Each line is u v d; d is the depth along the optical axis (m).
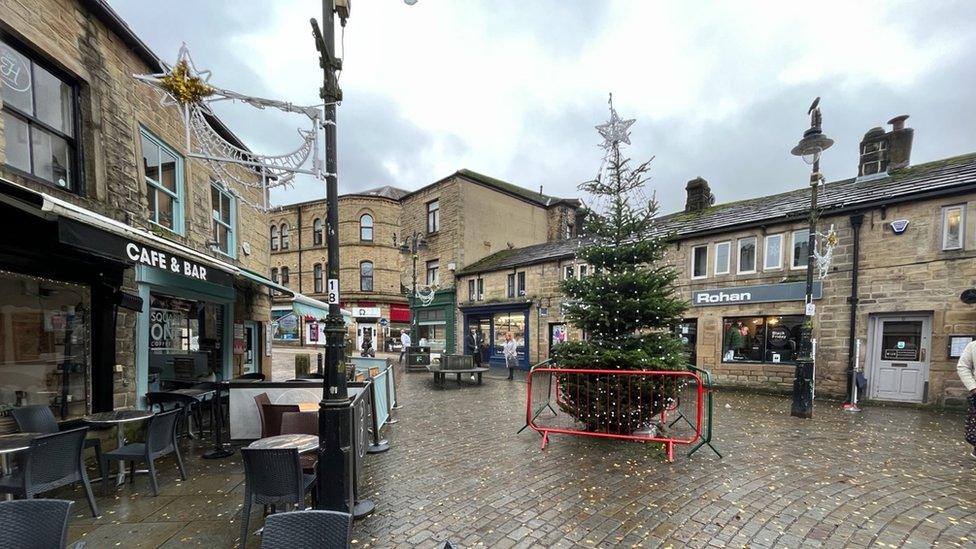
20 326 4.71
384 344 27.88
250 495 3.18
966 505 3.84
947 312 8.34
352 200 27.95
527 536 3.34
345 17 3.68
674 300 6.41
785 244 10.68
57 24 4.88
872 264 9.27
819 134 7.62
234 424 6.12
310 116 3.92
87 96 5.33
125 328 5.82
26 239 4.46
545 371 6.26
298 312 9.22
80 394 5.25
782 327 10.73
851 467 4.85
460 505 3.91
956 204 8.33
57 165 5.00
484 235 21.64
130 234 4.63
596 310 6.39
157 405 6.36
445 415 8.02
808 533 3.36
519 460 5.18
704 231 12.01
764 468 4.82
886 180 10.27
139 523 3.60
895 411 8.26
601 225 6.80
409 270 23.91
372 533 3.40
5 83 4.38
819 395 9.88
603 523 3.54
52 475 3.43
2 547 2.08
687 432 6.50
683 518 3.62
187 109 3.80
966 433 5.12
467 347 18.94
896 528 3.42
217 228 8.78
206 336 8.36
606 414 6.09
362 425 4.47
